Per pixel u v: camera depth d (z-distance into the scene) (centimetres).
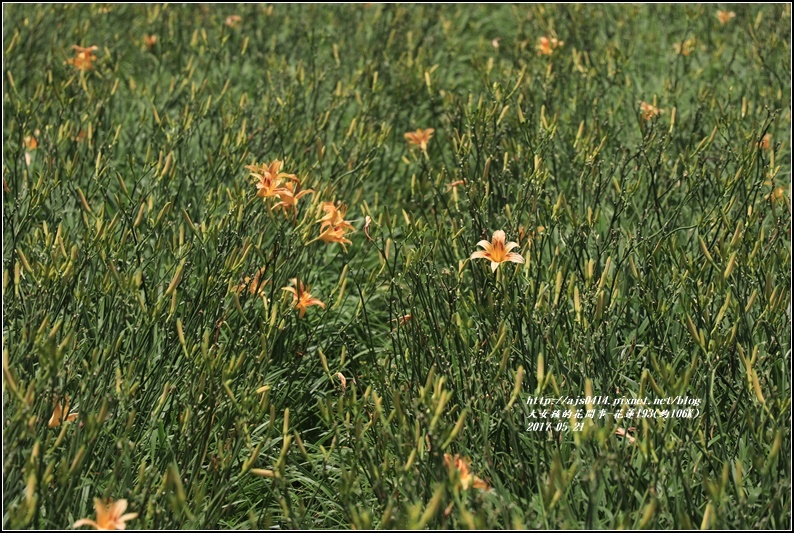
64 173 385
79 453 230
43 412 252
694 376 294
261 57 607
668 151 436
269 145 448
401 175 491
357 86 539
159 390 291
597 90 511
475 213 354
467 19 726
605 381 279
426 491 247
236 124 465
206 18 659
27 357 259
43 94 466
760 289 306
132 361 277
